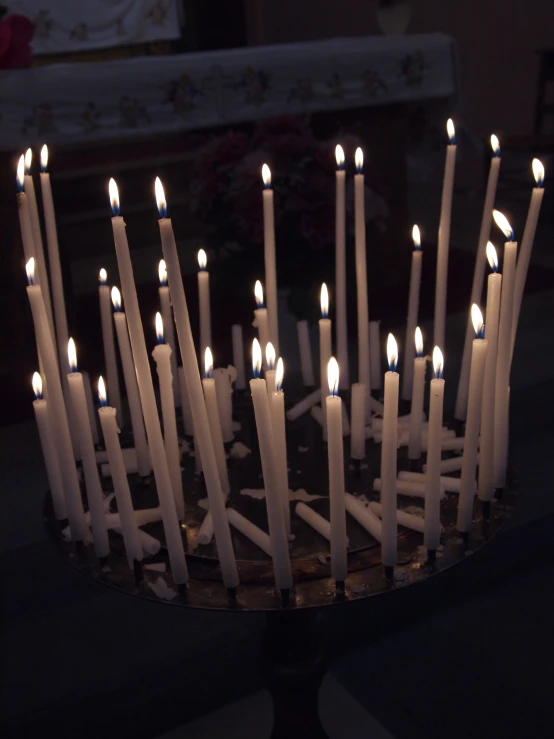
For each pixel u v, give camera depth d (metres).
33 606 1.60
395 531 0.91
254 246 1.54
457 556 0.94
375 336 1.25
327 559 0.95
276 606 0.90
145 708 1.48
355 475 1.07
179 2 5.45
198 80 2.35
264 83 2.45
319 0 5.93
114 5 5.12
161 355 0.98
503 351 0.99
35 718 1.38
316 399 1.21
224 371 1.14
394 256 2.89
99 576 0.94
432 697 1.56
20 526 1.62
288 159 1.47
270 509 0.88
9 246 2.11
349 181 1.54
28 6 4.77
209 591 0.92
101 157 3.87
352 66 2.56
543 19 4.35
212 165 1.52
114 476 0.90
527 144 3.72
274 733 1.13
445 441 1.11
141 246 3.19
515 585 1.88
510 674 1.61
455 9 4.89
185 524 1.01
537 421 2.06
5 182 2.09
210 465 0.88
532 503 1.84
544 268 2.96
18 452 1.91
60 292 1.12
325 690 1.60
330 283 1.53
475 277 1.19
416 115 2.93
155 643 1.53
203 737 1.49
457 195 4.05
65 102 2.16
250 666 1.58
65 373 1.11
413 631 1.76
